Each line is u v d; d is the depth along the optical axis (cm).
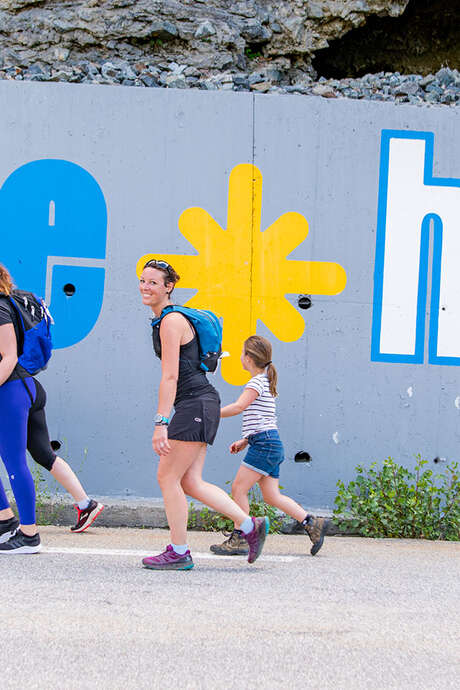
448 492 662
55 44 921
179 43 933
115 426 673
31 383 510
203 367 475
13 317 496
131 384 675
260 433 536
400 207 692
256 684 291
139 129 682
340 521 643
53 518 633
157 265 473
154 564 469
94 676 292
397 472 657
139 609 376
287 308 682
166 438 454
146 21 914
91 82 770
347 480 680
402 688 294
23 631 337
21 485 496
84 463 670
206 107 685
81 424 671
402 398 686
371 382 686
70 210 678
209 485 484
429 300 691
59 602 383
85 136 680
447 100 776
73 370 673
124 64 865
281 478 675
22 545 499
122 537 587
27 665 300
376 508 636
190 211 682
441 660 325
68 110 680
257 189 686
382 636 353
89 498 599
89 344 674
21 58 917
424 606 411
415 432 685
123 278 678
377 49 1191
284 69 1012
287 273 684
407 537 644
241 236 683
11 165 677
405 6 1041
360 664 317
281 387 680
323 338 684
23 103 679
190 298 679
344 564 516
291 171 688
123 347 676
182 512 469
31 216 676
